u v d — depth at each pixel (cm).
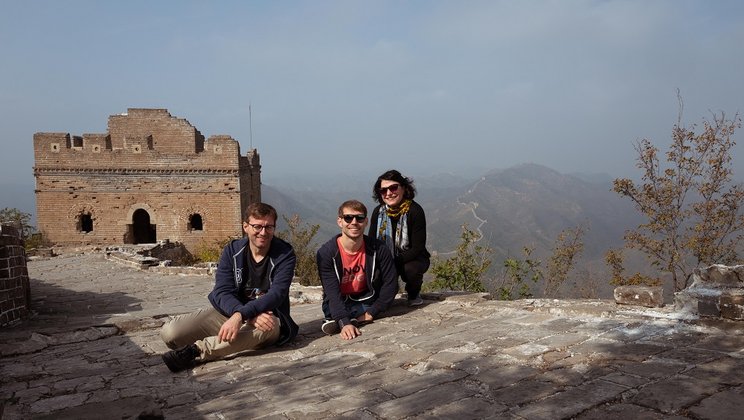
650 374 371
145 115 3316
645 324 500
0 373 502
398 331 574
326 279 602
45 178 3098
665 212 1769
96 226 3138
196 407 383
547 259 1817
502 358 435
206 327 534
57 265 2048
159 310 989
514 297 1402
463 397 357
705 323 479
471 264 1428
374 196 705
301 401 375
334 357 491
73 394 432
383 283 629
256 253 561
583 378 375
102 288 1402
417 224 679
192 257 3112
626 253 1844
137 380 465
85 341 639
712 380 351
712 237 1698
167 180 3145
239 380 444
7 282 827
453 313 637
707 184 1731
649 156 1784
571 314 571
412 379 404
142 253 2331
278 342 548
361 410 348
